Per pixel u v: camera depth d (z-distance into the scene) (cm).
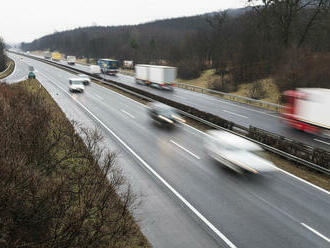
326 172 1296
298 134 2067
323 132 1956
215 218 958
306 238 857
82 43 14775
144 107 2861
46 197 765
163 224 919
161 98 2997
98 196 919
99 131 1950
